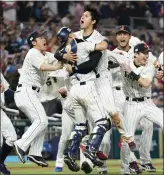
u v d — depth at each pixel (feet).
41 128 79.15
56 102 119.85
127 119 79.30
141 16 168.04
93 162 66.54
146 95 79.41
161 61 80.38
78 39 66.80
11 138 83.20
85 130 68.90
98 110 67.15
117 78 80.84
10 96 89.81
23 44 144.97
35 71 79.56
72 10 166.40
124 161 80.12
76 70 67.21
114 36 153.28
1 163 83.10
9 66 132.98
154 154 126.31
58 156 89.92
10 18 157.28
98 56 66.95
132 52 80.07
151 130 86.94
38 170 93.04
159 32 165.17
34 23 152.05
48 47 139.74
